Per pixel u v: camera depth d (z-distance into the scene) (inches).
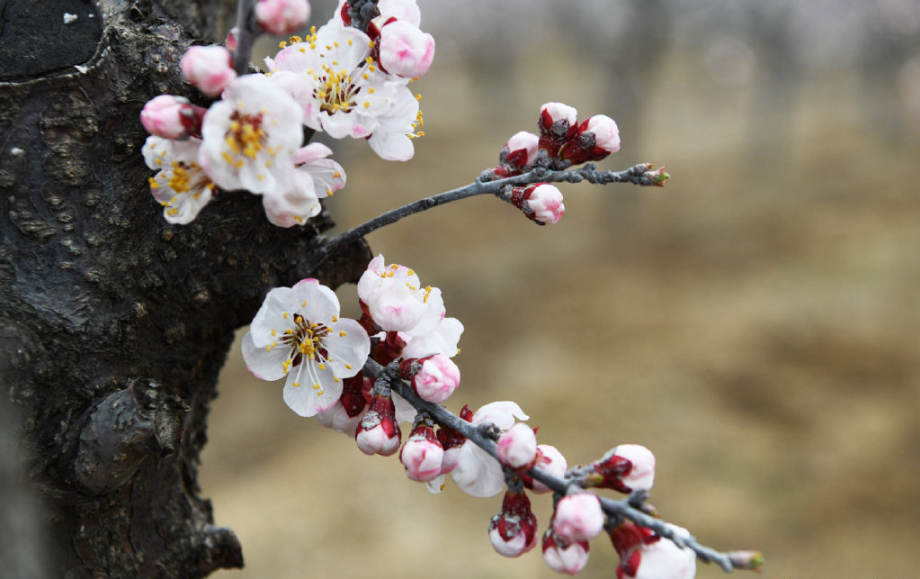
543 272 479.5
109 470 44.0
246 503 278.4
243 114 36.0
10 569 31.8
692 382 348.5
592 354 379.2
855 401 332.5
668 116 927.7
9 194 43.4
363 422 43.4
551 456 39.9
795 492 278.7
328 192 42.2
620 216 563.5
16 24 43.6
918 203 568.4
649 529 38.0
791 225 541.6
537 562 237.8
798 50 816.9
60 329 44.4
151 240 47.9
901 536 256.4
